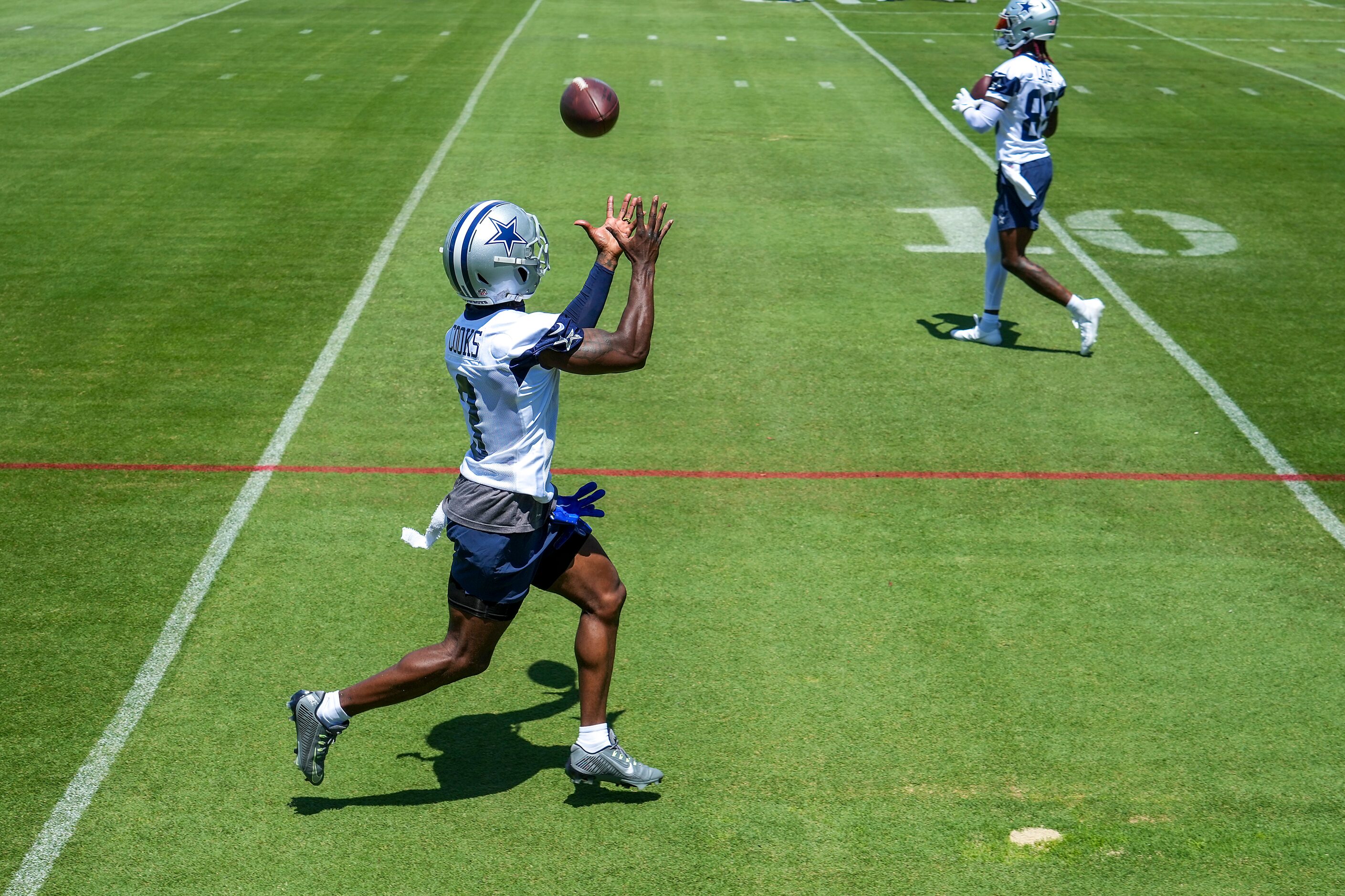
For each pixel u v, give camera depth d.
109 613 8.93
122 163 21.41
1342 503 10.77
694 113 25.55
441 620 8.91
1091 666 8.45
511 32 34.50
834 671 8.35
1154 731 7.78
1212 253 17.61
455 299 15.58
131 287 15.84
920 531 10.23
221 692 8.06
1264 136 24.31
